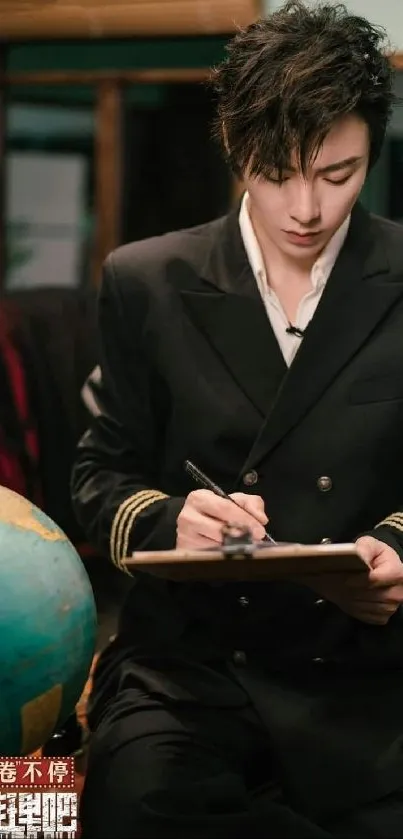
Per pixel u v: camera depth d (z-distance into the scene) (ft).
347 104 5.47
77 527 11.17
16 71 12.57
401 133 11.13
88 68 12.35
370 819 5.57
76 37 12.16
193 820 5.18
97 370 6.84
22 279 12.95
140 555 4.71
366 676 6.10
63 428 10.82
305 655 6.09
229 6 11.39
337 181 5.68
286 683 6.02
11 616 5.10
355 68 5.53
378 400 6.07
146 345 6.34
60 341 10.84
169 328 6.25
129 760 5.57
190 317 6.25
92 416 6.70
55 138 12.67
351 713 5.89
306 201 5.63
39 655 5.16
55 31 12.11
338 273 6.15
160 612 6.31
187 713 5.90
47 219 12.87
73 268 12.91
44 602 5.20
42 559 5.29
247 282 6.21
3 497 5.49
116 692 6.31
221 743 5.84
